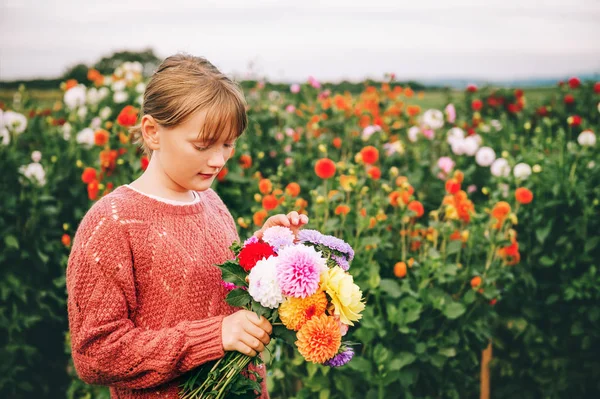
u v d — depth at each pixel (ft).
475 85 20.03
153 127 5.01
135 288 4.93
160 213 5.09
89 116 16.58
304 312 4.78
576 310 11.05
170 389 5.01
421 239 10.18
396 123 16.71
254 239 5.31
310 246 5.21
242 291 4.92
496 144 15.96
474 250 10.11
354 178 10.29
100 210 4.91
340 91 19.21
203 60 5.09
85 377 4.79
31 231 11.79
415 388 9.66
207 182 5.06
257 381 5.44
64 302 12.08
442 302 9.24
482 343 9.95
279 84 17.28
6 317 11.80
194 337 4.75
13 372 11.73
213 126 4.76
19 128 14.08
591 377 11.16
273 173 13.82
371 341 9.27
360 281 9.13
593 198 11.27
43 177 12.16
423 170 13.78
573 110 19.27
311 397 9.62
